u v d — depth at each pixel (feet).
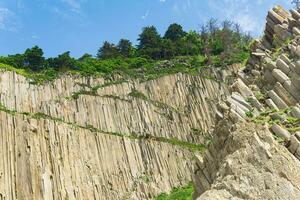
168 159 192.13
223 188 52.80
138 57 272.51
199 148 206.49
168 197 174.91
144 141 193.98
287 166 50.93
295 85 63.21
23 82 191.72
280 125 57.67
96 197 167.73
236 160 54.24
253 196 50.47
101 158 179.42
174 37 323.78
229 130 60.95
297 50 66.80
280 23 83.61
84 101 196.85
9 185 150.51
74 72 213.25
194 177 71.36
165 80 230.48
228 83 237.25
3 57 228.22
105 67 230.07
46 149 166.20
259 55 80.79
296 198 48.73
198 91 230.89
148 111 209.97
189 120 219.41
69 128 177.88
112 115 199.62
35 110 186.80
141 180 181.16
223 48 282.97
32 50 229.04
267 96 65.98
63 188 160.35
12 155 156.35
